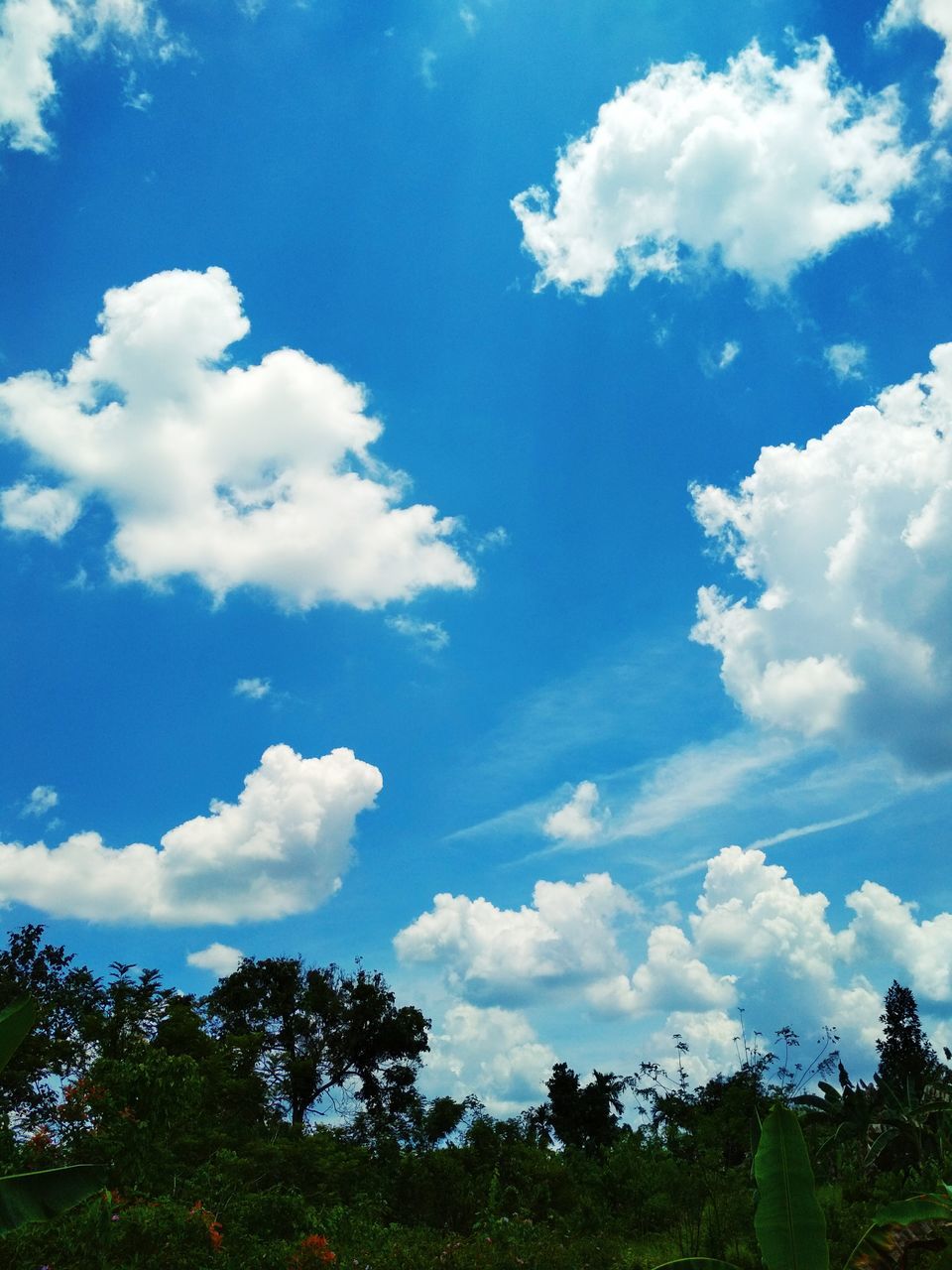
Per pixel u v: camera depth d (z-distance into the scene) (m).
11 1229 5.14
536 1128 29.30
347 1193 20.97
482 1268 13.72
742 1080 21.17
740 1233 15.40
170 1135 16.05
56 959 22.98
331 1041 38.06
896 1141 22.38
